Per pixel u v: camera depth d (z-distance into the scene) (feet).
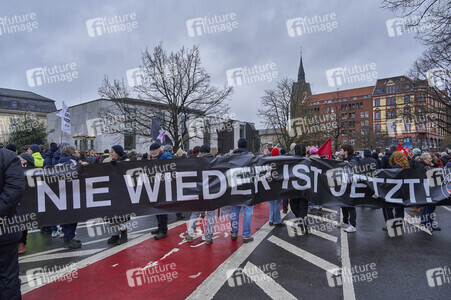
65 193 14.01
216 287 10.76
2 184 8.00
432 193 17.30
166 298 9.96
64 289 10.72
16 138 75.41
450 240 16.72
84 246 15.92
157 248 15.42
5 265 8.04
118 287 10.84
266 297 9.98
